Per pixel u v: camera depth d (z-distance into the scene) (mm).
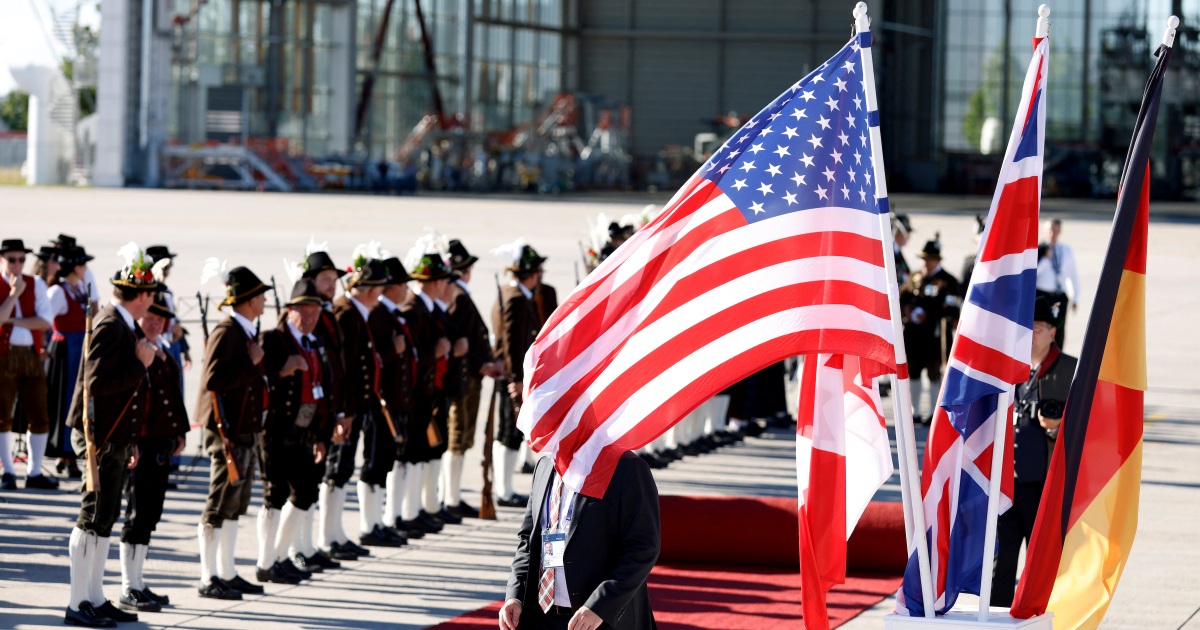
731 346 5539
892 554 9500
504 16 81250
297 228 42125
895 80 82000
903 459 5473
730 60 82188
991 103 86375
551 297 12234
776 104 5668
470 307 11148
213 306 22703
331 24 73312
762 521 9633
